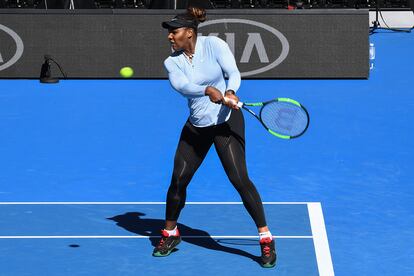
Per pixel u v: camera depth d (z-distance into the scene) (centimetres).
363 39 3684
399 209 2203
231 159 1775
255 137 2867
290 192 2339
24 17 3666
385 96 3441
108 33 3672
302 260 1855
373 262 1861
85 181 2455
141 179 2473
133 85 3616
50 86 3603
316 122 3064
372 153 2716
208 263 1838
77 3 4425
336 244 1956
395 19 4925
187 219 2106
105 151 2752
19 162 2641
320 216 2134
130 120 3114
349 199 2278
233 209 2184
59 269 1819
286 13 3650
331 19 3666
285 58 3678
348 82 3666
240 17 3647
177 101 3362
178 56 1764
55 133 2959
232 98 1714
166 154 2722
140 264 1839
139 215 2155
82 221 2108
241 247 1927
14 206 2227
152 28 3672
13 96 3456
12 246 1938
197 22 1756
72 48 3681
